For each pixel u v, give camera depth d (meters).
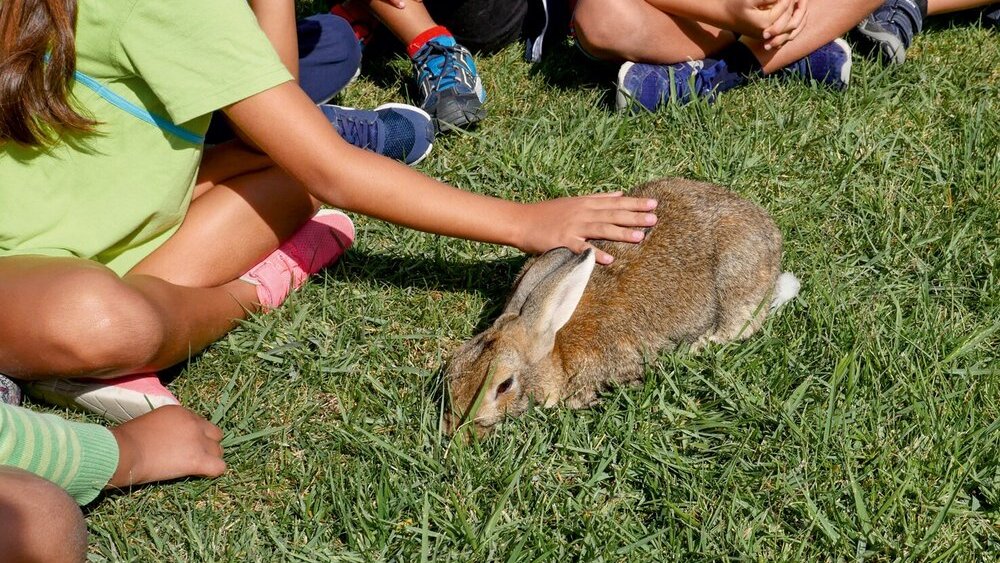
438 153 1.85
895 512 1.23
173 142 1.38
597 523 1.24
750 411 1.35
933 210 1.67
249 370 1.43
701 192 1.61
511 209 1.44
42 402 1.40
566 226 1.43
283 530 1.25
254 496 1.30
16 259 1.32
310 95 1.77
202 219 1.46
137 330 1.29
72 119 1.31
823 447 1.29
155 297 1.34
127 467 1.27
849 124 1.82
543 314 1.40
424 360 1.46
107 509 1.28
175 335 1.36
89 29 1.29
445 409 1.37
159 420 1.31
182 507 1.28
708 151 1.78
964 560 1.20
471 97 1.86
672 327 1.52
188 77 1.31
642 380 1.49
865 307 1.50
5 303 1.27
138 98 1.34
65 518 1.12
